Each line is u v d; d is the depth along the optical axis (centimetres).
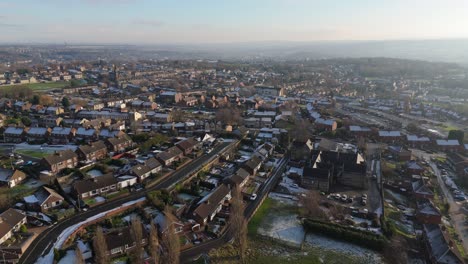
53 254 8100
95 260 7912
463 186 13950
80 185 10756
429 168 15862
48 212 9912
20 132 16550
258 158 14750
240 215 9025
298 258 8912
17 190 11050
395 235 9869
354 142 19425
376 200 12475
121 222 9788
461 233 10575
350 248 9462
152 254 7856
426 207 11181
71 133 16538
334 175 14075
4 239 8462
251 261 8650
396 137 19825
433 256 8781
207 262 8356
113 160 13700
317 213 11056
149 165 12850
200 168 13675
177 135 18138
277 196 12425
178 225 9369
